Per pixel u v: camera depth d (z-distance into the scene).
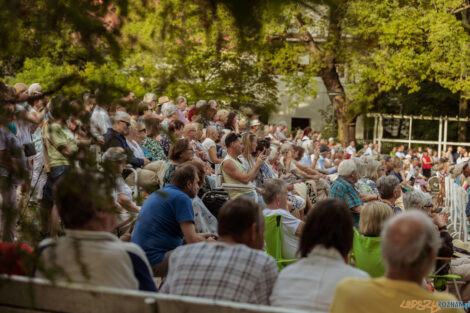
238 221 3.02
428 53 14.90
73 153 2.22
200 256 2.90
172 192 4.34
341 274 2.76
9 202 2.20
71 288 2.13
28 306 2.18
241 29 1.80
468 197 10.70
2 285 2.11
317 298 2.71
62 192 2.28
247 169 7.20
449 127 34.34
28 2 1.97
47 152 5.04
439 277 5.05
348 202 6.42
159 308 2.02
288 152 9.55
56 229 2.39
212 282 2.80
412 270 2.25
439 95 31.83
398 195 6.33
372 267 4.46
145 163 6.35
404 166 19.81
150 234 4.26
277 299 2.79
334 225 2.87
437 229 5.57
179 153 5.62
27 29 1.98
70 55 2.08
